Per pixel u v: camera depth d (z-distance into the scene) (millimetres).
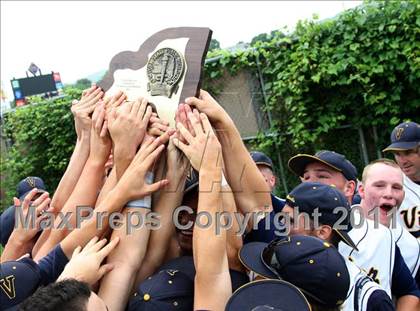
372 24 5348
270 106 6047
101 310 1668
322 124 5707
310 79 5625
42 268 2008
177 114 2131
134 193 2033
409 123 3508
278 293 1785
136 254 2029
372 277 2426
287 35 5844
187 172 2223
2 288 1858
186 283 1956
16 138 7953
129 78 2324
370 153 5746
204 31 2264
